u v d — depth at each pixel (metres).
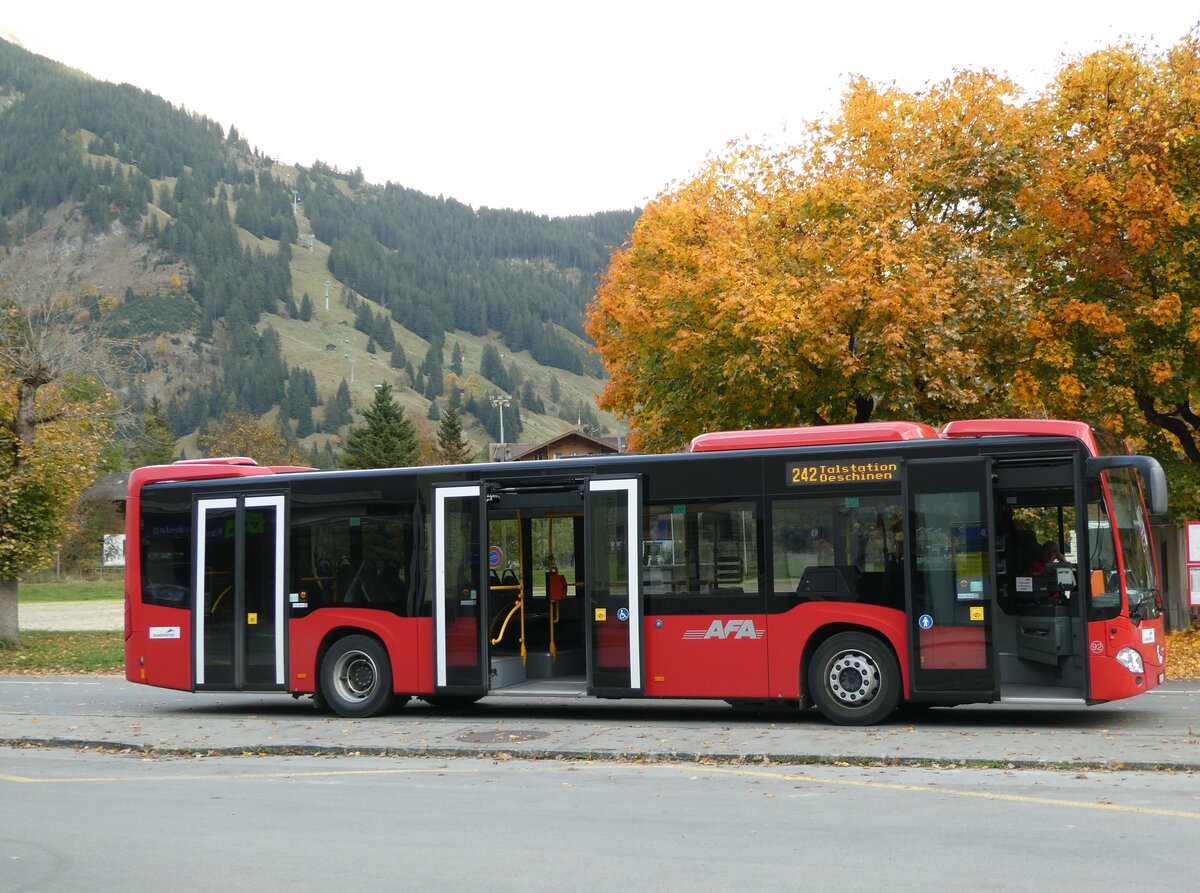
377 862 8.46
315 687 17.73
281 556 18.05
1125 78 27.05
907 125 28.47
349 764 13.50
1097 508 14.52
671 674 15.81
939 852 8.38
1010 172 27.44
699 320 26.66
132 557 19.06
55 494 32.38
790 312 23.75
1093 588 14.41
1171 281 25.44
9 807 10.99
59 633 37.12
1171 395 26.38
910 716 16.25
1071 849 8.39
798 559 15.44
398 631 17.28
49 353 31.67
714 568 15.77
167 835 9.59
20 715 18.11
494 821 9.90
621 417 34.88
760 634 15.49
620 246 34.03
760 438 15.86
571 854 8.59
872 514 15.23
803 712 17.27
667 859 8.36
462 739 14.66
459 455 106.19
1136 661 14.34
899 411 25.33
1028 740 13.44
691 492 15.97
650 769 12.63
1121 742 13.12
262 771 13.08
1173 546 28.84
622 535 16.17
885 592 15.07
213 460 19.12
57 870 8.42
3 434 31.52
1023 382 25.83
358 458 86.94
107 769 13.47
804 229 27.00
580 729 15.37
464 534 17.05
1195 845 8.46
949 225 26.88
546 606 17.39
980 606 14.69
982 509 14.80
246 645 18.14
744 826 9.46
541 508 16.80
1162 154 25.33
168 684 18.61
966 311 25.11
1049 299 26.69
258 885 7.87
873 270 24.19
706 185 31.34
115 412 33.91
